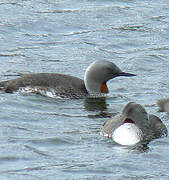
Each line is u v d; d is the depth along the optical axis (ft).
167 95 62.80
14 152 47.21
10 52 75.05
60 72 69.46
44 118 55.36
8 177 43.45
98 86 62.85
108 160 46.29
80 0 94.63
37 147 48.39
